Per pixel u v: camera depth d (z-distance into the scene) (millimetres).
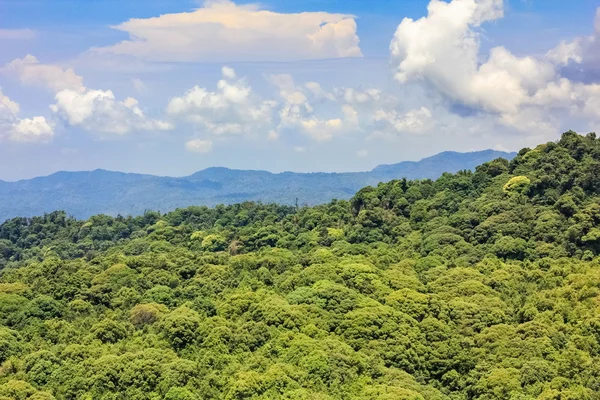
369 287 113625
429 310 104688
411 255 139625
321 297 107438
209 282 125250
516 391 82312
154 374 85938
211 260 142125
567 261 120188
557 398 79000
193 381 85625
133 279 124812
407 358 92625
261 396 81750
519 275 117125
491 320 100812
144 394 83750
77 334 100500
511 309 104938
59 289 116188
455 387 90250
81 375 86312
